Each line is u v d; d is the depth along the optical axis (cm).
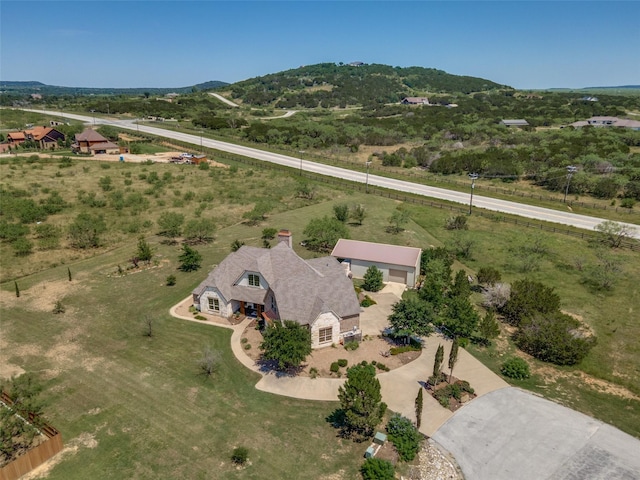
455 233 6519
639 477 2311
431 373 3188
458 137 14062
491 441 2548
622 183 8462
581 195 8669
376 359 3350
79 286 4475
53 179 8544
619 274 5147
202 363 3178
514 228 6862
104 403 2820
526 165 10112
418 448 2475
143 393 2923
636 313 4259
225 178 9256
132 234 6059
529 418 2750
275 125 15712
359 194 8681
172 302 4178
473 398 2934
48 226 5866
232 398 2894
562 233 6631
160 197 7794
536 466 2373
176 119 17600
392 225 6831
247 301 3838
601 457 2442
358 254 4900
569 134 13075
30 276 4706
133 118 17462
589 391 3073
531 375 3238
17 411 2500
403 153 11912
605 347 3662
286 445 2503
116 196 7581
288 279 3650
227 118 17312
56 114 17688
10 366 3173
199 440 2530
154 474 2295
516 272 5275
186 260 4788
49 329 3681
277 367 3219
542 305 3934
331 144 13375
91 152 11375
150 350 3416
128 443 2497
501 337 3769
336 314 3444
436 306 3825
